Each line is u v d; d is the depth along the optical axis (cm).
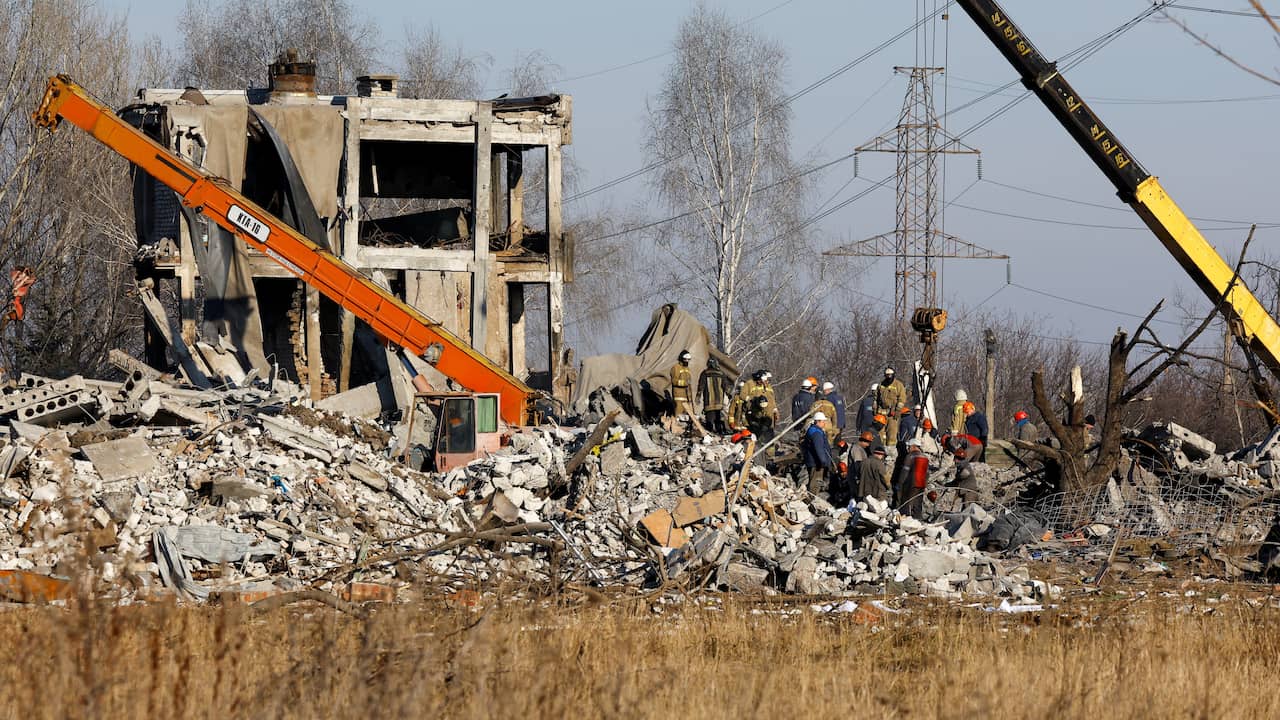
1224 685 2205
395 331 5831
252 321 6681
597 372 6606
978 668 2334
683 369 6119
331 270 5844
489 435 5009
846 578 3647
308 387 6925
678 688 2095
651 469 4512
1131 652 2442
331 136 7194
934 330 6744
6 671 1941
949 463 5603
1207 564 3972
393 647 2077
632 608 3119
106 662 1880
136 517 3650
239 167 6994
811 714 2002
